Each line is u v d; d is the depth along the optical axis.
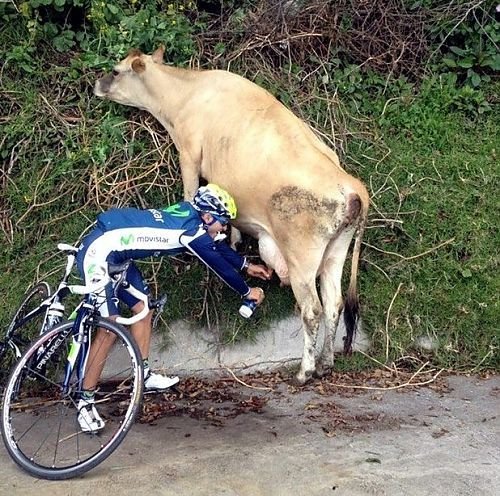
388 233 5.53
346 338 4.91
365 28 6.31
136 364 3.92
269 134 4.71
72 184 5.48
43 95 5.78
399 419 4.49
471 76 6.25
